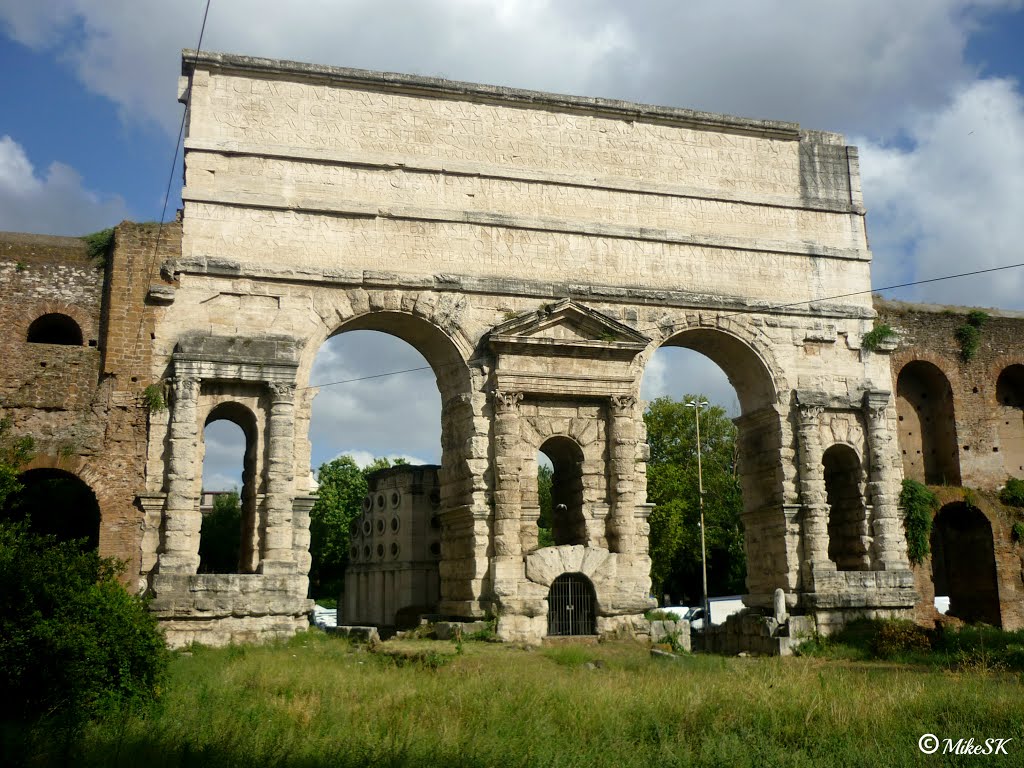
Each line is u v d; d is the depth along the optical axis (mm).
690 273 42750
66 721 17562
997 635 39562
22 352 35594
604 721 19484
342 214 38844
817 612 41156
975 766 16844
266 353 36625
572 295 40594
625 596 38531
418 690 22641
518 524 38094
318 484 91938
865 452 44062
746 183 44500
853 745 18078
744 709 20609
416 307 38875
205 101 38438
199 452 35938
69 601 19500
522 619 37125
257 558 35812
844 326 44656
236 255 37469
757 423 44312
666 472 77438
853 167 46344
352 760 15711
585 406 40312
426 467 52719
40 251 36938
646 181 42906
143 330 36312
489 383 39156
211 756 15500
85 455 35125
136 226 37031
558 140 42250
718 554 81000
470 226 40250
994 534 46188
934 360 47812
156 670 20641
